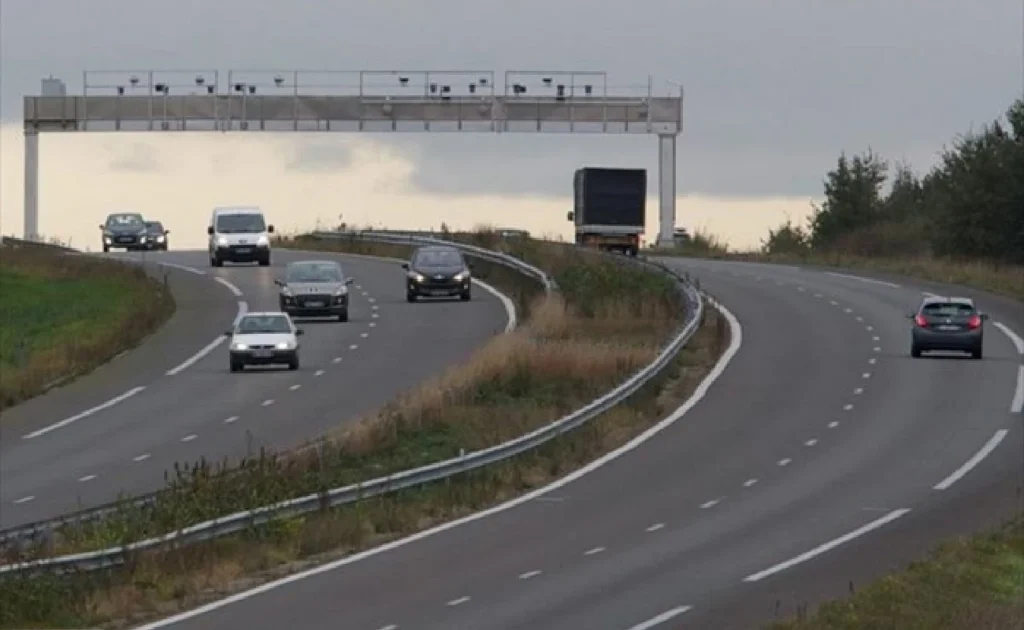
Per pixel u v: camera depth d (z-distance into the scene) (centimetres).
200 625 5900
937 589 6325
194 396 13738
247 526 7512
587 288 18850
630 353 13575
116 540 7206
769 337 16575
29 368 14950
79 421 12812
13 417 13150
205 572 6781
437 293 19938
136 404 13500
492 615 6059
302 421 12212
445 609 6181
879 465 10256
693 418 12100
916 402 12850
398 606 6244
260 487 8181
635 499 9081
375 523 8100
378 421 10694
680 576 6888
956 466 10219
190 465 10481
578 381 12862
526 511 8706
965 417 12169
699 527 8206
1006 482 9631
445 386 12200
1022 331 17475
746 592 6500
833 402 12850
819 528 8169
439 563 7231
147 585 6450
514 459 9981
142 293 19925
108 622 5981
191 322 18462
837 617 5644
